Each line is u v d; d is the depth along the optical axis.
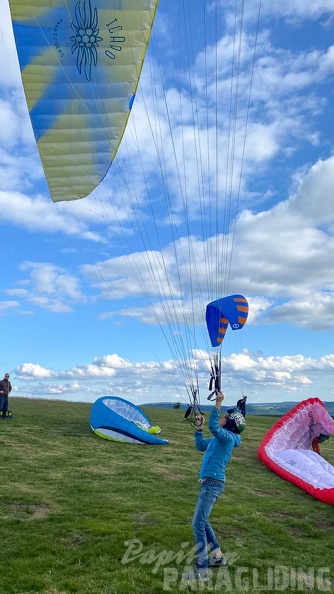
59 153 9.16
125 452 14.63
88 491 10.06
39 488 10.12
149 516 8.62
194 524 6.53
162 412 26.58
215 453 6.74
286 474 12.83
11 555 6.78
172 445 16.41
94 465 12.57
